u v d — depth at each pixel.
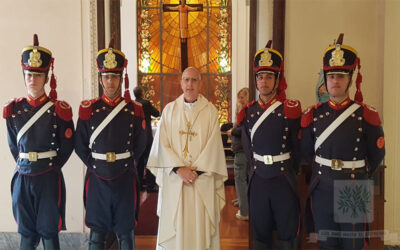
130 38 5.93
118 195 2.70
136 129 2.83
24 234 2.74
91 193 2.72
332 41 3.21
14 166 3.50
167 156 2.64
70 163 3.48
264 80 2.61
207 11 6.04
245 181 4.05
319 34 3.22
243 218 4.09
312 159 2.59
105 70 2.69
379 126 2.40
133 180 2.79
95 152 2.72
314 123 2.51
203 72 6.09
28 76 2.70
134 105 2.83
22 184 2.70
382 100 3.16
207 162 2.60
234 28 5.88
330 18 3.21
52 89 2.81
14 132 2.79
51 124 2.74
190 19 6.06
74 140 2.83
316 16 3.22
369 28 3.18
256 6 3.21
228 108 6.05
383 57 3.15
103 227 2.74
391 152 3.10
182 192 2.66
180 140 2.68
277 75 2.66
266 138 2.62
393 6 3.11
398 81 3.12
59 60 3.47
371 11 3.17
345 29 3.20
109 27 3.53
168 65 6.12
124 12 5.85
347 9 3.20
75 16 3.45
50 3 3.46
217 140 2.69
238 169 4.05
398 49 3.11
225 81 6.05
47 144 2.73
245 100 3.89
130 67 5.97
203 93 6.09
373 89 3.19
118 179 2.70
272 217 2.70
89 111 2.74
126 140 2.74
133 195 2.78
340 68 2.37
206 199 2.63
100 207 2.71
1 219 3.52
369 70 3.19
